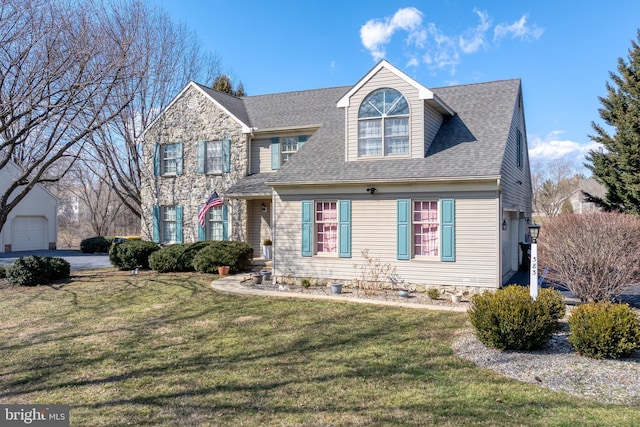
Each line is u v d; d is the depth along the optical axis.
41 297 12.07
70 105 12.89
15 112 14.03
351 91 13.16
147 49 18.09
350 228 12.59
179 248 16.16
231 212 17.61
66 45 12.95
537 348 6.62
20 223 27.27
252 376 5.87
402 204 11.88
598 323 6.16
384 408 4.73
